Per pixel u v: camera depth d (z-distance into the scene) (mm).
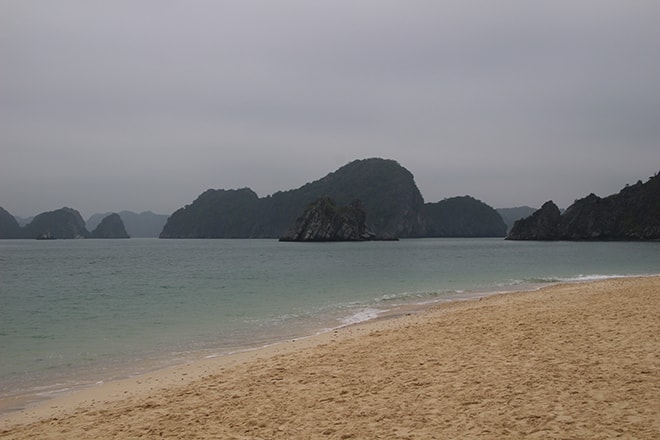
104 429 8195
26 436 8156
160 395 10078
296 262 71125
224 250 122562
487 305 20688
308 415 8109
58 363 14281
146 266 64688
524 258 76500
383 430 7188
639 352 9844
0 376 12859
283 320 21656
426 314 20703
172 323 21438
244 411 8570
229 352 15266
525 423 6930
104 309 26172
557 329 12969
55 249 135500
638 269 50344
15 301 29875
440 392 8625
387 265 62438
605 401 7430
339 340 15047
